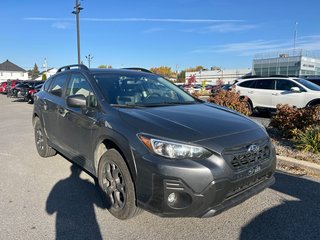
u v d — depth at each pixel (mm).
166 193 2883
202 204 2861
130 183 3236
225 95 9602
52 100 5281
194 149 2924
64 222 3473
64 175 5000
